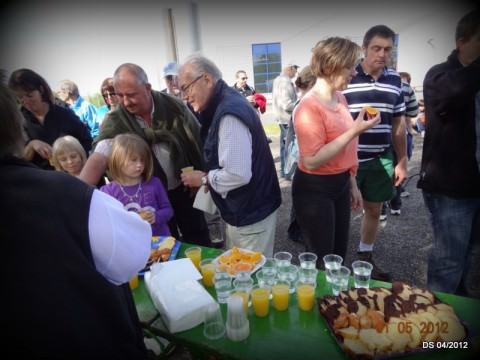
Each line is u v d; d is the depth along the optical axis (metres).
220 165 1.59
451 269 1.74
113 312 0.76
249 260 1.48
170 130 2.17
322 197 1.83
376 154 2.31
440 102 1.54
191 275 1.32
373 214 2.47
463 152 1.56
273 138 7.59
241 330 1.06
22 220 0.66
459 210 1.65
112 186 1.96
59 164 2.35
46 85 2.55
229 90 1.66
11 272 0.65
